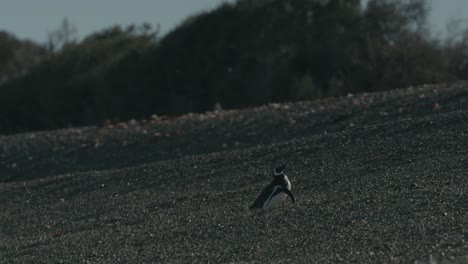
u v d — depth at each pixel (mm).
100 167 86000
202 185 65750
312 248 41312
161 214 58281
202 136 87625
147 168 73062
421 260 35812
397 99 87188
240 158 70312
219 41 152000
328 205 49688
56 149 93000
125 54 162500
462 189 48375
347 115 84438
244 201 57906
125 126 99375
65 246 52062
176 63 153000
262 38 148750
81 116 154875
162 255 45688
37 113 157875
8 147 97188
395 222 43438
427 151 61375
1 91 164125
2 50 188500
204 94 147125
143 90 151875
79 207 66125
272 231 46219
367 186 54281
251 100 139750
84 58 165625
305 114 87812
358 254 38375
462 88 87688
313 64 143250
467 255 35750
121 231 54250
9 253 52938
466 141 61875
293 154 67938
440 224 41438
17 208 69062
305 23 148375
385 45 143875
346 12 147500
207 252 44531
